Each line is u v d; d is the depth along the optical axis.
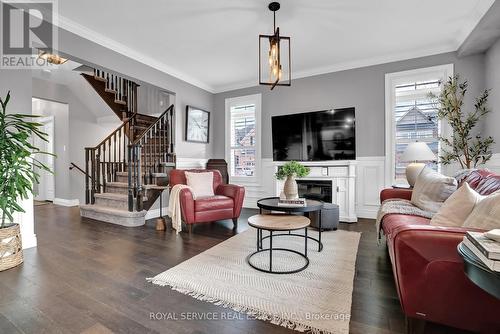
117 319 1.48
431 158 3.06
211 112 5.56
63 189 5.80
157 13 2.82
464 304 1.18
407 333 1.31
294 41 3.48
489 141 3.09
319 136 4.40
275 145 4.82
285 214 2.85
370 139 4.12
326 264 2.26
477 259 0.89
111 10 2.76
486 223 1.23
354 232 3.32
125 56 3.68
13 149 2.22
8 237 2.18
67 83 5.66
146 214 4.01
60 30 2.92
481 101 3.18
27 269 2.17
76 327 1.40
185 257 2.45
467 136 3.36
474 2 2.64
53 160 6.03
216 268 2.18
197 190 3.72
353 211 4.00
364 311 1.56
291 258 2.41
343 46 3.63
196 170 4.09
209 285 1.88
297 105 4.71
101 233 3.31
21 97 2.60
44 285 1.89
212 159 5.35
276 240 2.97
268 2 2.64
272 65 2.47
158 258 2.43
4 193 2.20
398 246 1.29
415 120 3.85
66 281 1.95
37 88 5.28
